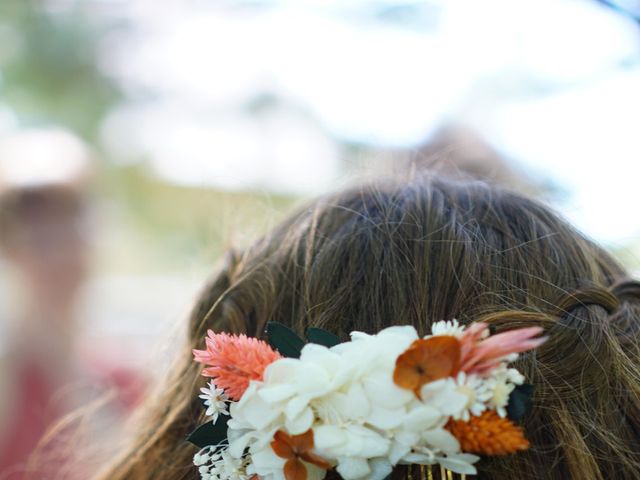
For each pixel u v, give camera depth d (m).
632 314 0.36
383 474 0.29
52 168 0.95
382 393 0.28
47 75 2.09
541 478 0.33
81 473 0.56
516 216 0.39
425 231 0.37
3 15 2.05
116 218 2.03
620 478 0.33
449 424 0.28
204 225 1.77
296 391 0.29
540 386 0.33
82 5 2.11
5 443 0.86
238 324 0.39
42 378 0.89
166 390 0.45
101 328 1.30
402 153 0.65
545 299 0.36
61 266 0.92
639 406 0.34
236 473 0.31
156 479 0.42
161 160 2.14
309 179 1.73
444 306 0.35
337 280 0.37
